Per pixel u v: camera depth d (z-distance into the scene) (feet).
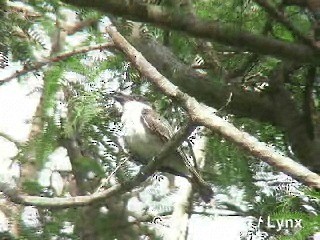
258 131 19.70
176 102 13.89
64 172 19.07
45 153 16.42
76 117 16.66
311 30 14.58
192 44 18.58
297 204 14.26
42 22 16.53
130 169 18.01
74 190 18.92
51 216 16.97
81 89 16.99
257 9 16.03
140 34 17.11
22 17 16.26
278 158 12.78
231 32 13.52
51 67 16.31
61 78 16.37
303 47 14.07
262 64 19.31
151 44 17.58
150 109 20.79
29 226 16.58
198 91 18.13
